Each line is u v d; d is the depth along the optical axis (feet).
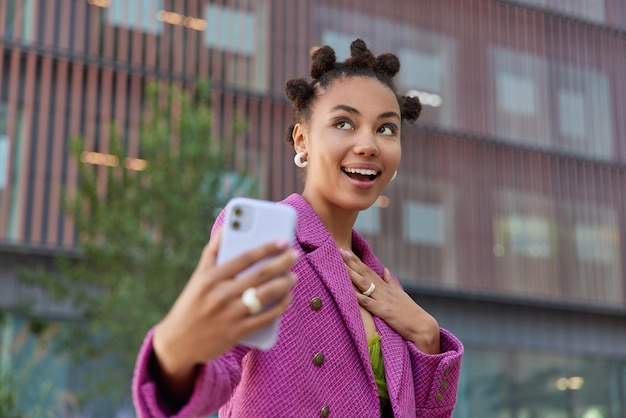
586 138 58.85
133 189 32.91
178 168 32.24
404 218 51.52
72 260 41.83
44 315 41.01
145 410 3.26
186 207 31.63
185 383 3.32
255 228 3.26
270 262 3.05
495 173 55.01
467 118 54.75
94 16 45.47
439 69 54.70
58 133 43.24
